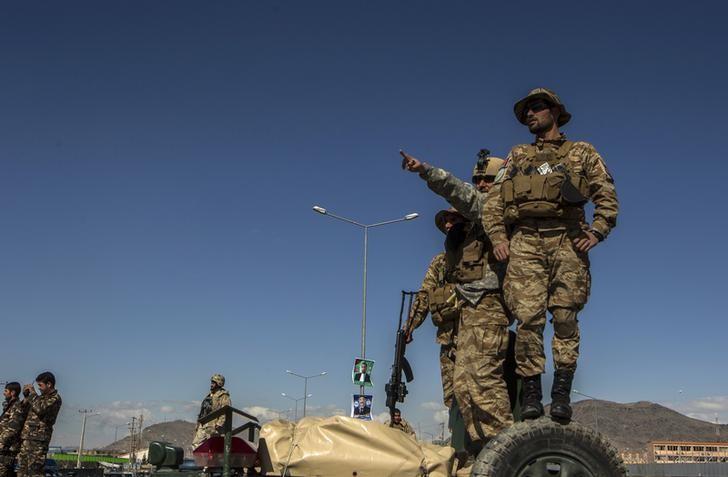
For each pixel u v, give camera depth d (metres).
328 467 4.74
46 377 12.61
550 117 5.30
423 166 5.55
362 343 36.97
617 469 4.31
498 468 4.28
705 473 70.38
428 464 4.90
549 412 4.50
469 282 5.51
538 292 4.86
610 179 5.05
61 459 114.69
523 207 4.90
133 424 162.12
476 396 5.32
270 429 4.89
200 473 4.84
